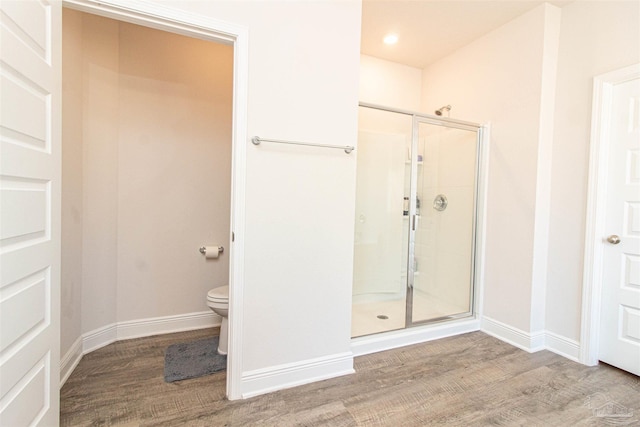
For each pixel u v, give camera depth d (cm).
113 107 233
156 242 255
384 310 298
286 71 177
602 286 218
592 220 217
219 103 275
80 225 212
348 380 195
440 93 334
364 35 288
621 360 209
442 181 299
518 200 250
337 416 161
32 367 116
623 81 205
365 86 333
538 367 216
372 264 311
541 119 236
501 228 264
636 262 202
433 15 255
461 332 272
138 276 250
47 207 125
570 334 231
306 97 183
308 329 191
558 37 239
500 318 264
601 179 214
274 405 169
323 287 194
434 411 167
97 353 221
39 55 117
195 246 270
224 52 275
